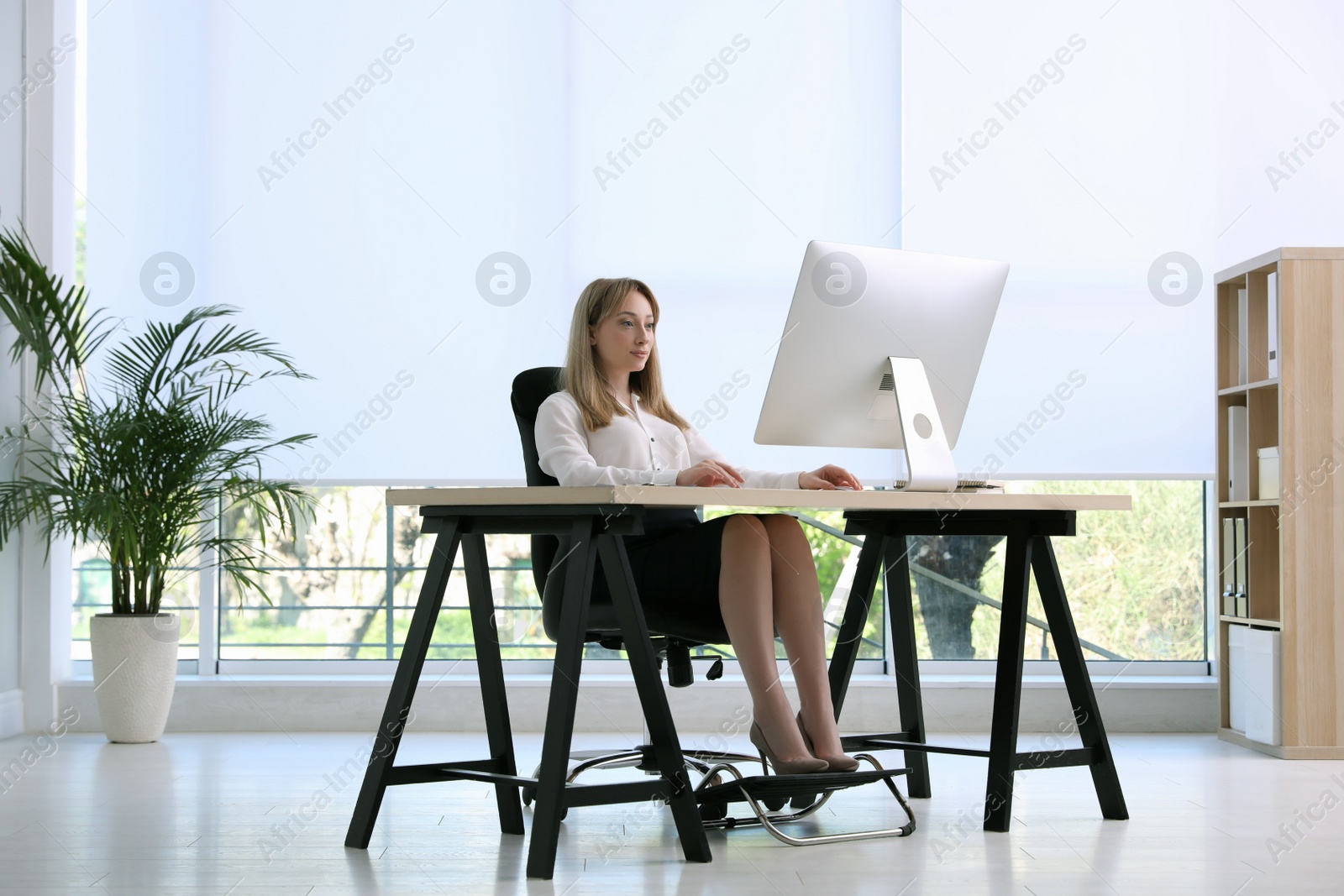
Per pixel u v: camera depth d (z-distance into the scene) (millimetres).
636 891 1680
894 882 1733
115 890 1705
